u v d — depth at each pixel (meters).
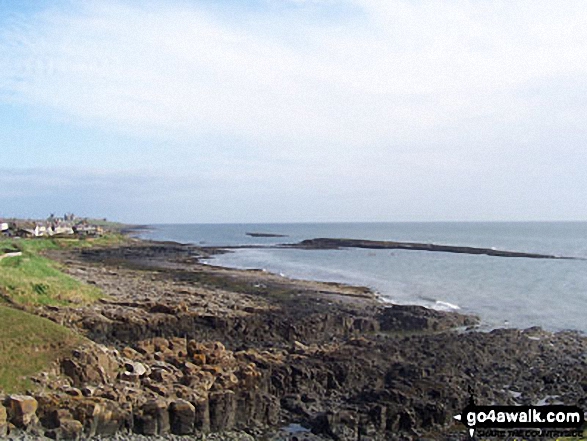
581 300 65.56
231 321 44.62
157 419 25.09
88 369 27.41
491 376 34.94
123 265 93.00
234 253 141.25
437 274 92.62
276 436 26.30
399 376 33.03
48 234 154.88
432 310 54.56
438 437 26.61
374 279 85.31
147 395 26.50
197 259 117.69
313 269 100.81
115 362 29.05
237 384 29.11
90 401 24.39
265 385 30.53
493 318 54.66
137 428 24.86
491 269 100.69
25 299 43.81
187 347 34.22
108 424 24.16
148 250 136.38
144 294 55.44
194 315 45.12
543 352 40.94
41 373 26.16
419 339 43.12
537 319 54.28
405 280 84.00
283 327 44.44
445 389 30.31
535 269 100.38
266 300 57.50
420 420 27.72
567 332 47.53
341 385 32.53
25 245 104.88
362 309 54.84
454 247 154.62
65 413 23.67
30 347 27.48
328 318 47.97
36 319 29.94
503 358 38.97
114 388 26.50
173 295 55.94
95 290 53.50
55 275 54.44
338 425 26.62
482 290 73.31
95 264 91.31
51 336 28.67
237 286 68.31
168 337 41.03
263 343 41.94
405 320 49.62
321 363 33.81
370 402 29.05
